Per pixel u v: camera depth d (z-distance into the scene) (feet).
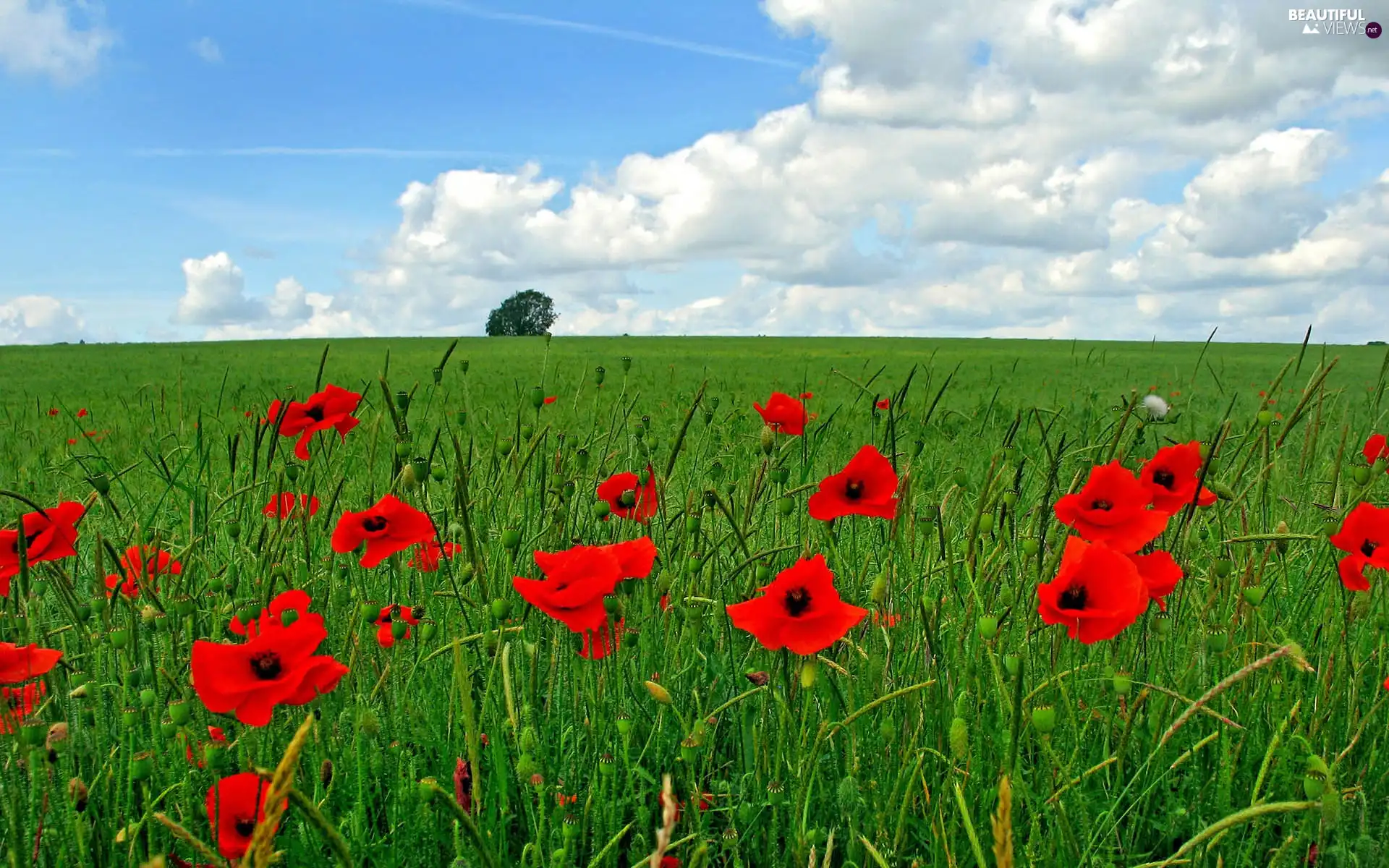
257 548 8.87
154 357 121.70
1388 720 7.39
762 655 8.23
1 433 28.48
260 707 5.26
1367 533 6.90
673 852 6.32
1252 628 7.73
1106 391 49.01
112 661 7.41
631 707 7.84
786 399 9.52
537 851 5.46
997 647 7.52
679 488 12.38
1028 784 6.57
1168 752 7.12
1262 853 6.34
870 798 6.49
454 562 9.57
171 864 5.70
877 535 10.13
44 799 5.19
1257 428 11.57
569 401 23.15
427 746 7.19
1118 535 6.66
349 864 3.86
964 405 42.01
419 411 24.14
